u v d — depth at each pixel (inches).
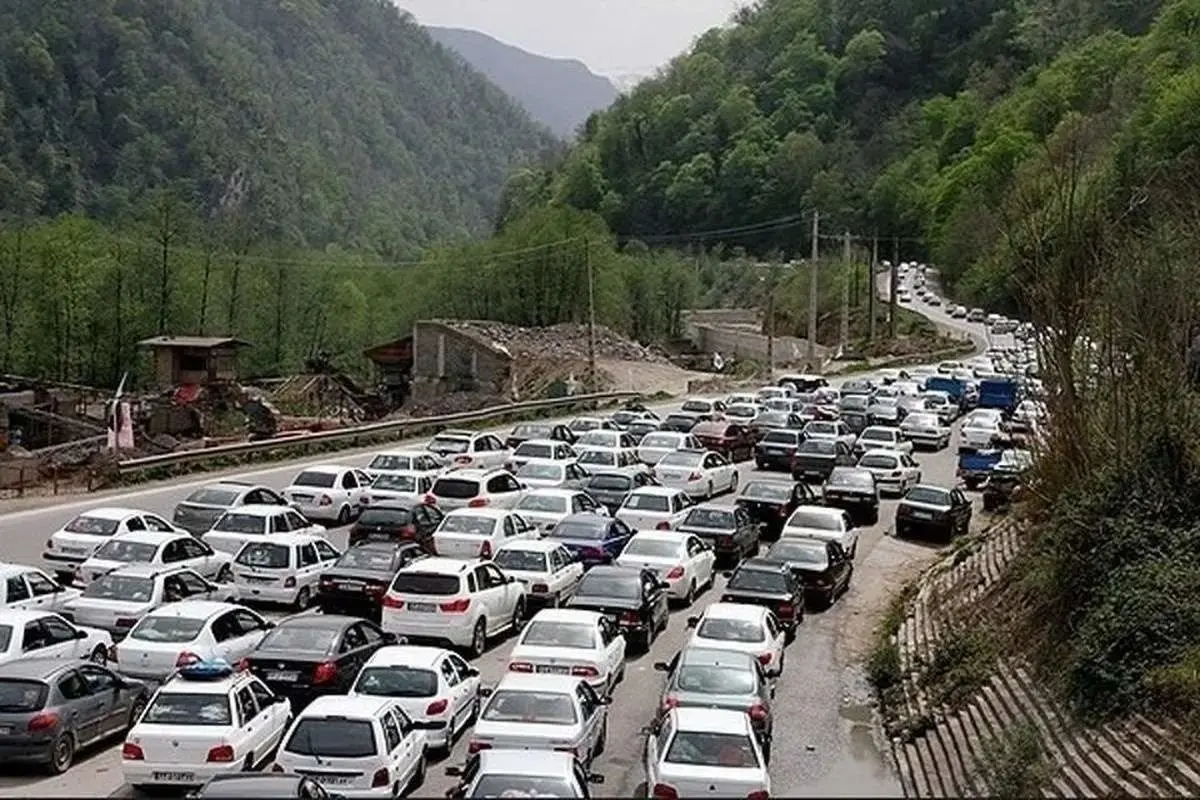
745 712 721.6
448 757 752.3
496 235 5246.1
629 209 7239.2
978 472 1909.4
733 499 1750.7
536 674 729.0
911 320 4613.7
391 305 4407.0
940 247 5000.0
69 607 930.7
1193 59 3398.1
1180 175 1382.9
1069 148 1679.4
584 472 1649.9
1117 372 1035.3
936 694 964.6
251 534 1174.3
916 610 1232.2
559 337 3750.0
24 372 3289.9
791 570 1165.7
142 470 1763.0
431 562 1005.8
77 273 3344.0
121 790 673.6
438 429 2372.0
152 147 7185.0
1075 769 726.5
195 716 661.3
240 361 3651.6
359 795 615.2
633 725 852.6
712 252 6540.4
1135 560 880.3
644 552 1196.5
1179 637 783.1
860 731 912.9
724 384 3336.6
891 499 1867.6
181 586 968.9
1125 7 5772.6
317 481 1518.2
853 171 6614.2
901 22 7746.1
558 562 1135.0
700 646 827.4
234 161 7559.1
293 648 794.8
